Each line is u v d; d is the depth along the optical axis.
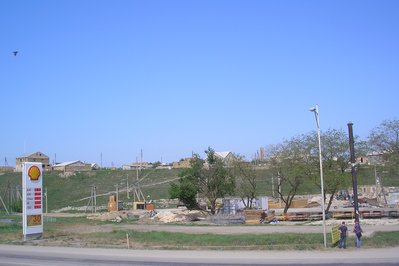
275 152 57.34
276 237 32.88
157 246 30.89
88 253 27.33
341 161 51.50
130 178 128.12
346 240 30.05
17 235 39.75
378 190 70.38
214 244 31.14
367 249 26.98
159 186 114.56
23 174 35.91
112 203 79.12
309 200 81.12
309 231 39.12
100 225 53.38
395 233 33.38
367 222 46.12
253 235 35.62
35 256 26.09
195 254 26.30
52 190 118.25
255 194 69.06
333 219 51.41
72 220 61.28
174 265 21.72
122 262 23.14
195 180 64.62
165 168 140.62
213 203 63.84
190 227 48.41
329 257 23.75
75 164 165.75
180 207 81.06
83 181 127.81
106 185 121.19
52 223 56.00
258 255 25.28
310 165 52.41
